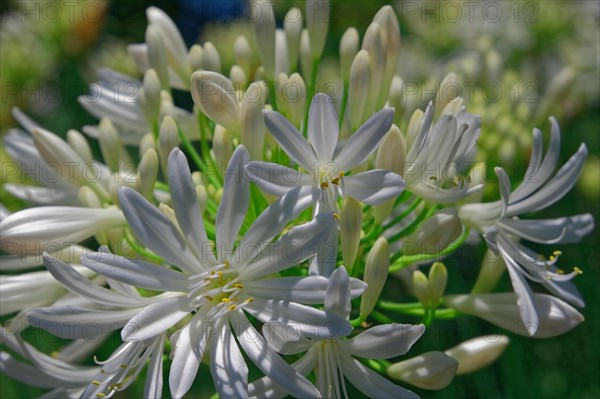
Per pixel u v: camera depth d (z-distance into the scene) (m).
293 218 0.29
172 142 0.32
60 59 0.60
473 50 0.55
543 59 0.58
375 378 0.30
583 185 0.52
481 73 0.44
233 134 0.32
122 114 0.36
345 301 0.28
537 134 0.31
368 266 0.30
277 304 0.29
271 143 0.32
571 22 0.57
